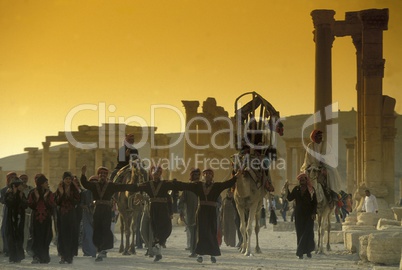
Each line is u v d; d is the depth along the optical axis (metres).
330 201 52.44
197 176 47.59
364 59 90.62
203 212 44.94
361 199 89.31
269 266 43.44
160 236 46.44
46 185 45.66
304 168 52.62
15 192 46.25
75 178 47.88
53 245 63.62
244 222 50.59
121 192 51.59
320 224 52.72
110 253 53.31
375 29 90.62
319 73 88.19
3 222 50.50
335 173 53.12
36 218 45.09
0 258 49.00
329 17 88.50
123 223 52.75
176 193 62.97
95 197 46.53
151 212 46.66
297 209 49.03
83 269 41.38
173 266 43.25
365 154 90.06
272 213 75.31
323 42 88.31
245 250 51.16
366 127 90.06
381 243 43.69
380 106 90.19
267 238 77.00
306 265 44.12
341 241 66.81
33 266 43.22
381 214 84.56
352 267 42.88
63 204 45.25
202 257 49.00
